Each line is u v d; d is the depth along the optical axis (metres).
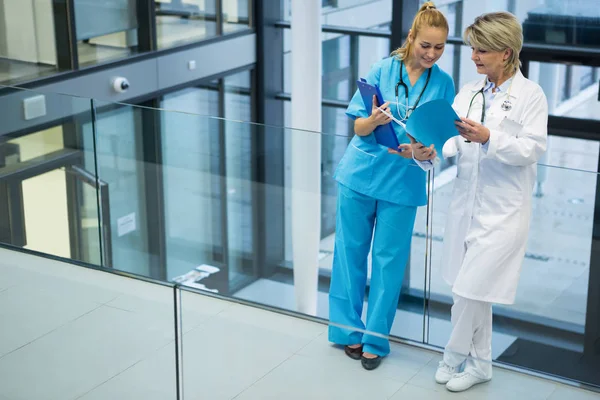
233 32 6.86
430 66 3.17
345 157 3.44
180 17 6.43
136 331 3.28
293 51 5.25
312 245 4.62
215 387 3.12
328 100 6.89
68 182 5.01
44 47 5.64
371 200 3.41
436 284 3.47
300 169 4.53
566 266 3.75
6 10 5.51
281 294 4.92
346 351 3.27
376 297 3.46
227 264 5.16
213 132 4.73
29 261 3.79
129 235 5.20
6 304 3.61
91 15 5.78
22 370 3.32
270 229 4.84
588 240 3.70
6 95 4.88
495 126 2.99
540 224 3.76
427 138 2.93
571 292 3.75
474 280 3.10
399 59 3.26
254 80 7.23
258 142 4.61
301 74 5.27
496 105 3.00
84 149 4.93
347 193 3.42
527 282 3.83
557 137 5.96
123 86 5.98
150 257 5.35
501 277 3.10
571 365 3.76
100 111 4.85
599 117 5.76
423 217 3.46
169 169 4.96
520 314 3.79
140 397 3.15
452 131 2.93
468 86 3.10
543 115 2.96
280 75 7.29
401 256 3.42
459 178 3.14
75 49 5.68
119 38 6.04
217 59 6.77
